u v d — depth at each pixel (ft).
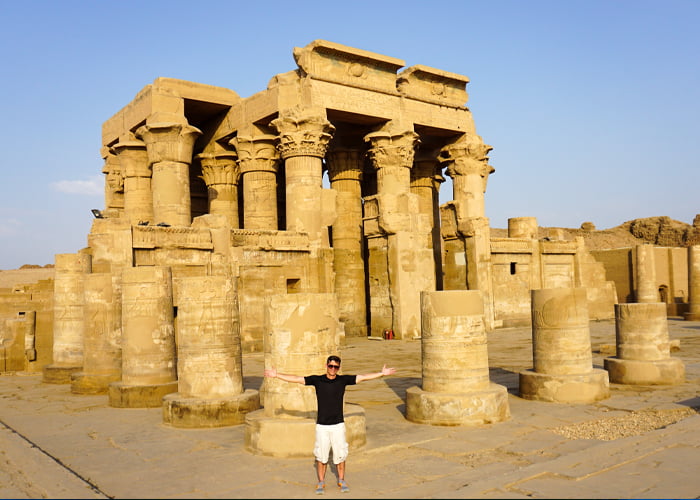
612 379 44.24
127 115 93.40
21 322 62.18
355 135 100.94
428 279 89.40
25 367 61.87
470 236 100.89
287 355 27.30
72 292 54.13
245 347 72.49
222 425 32.48
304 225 82.43
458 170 104.01
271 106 85.71
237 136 91.09
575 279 117.60
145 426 33.01
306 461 24.86
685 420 29.84
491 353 65.77
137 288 40.68
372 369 55.01
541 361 38.65
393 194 89.66
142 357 40.24
